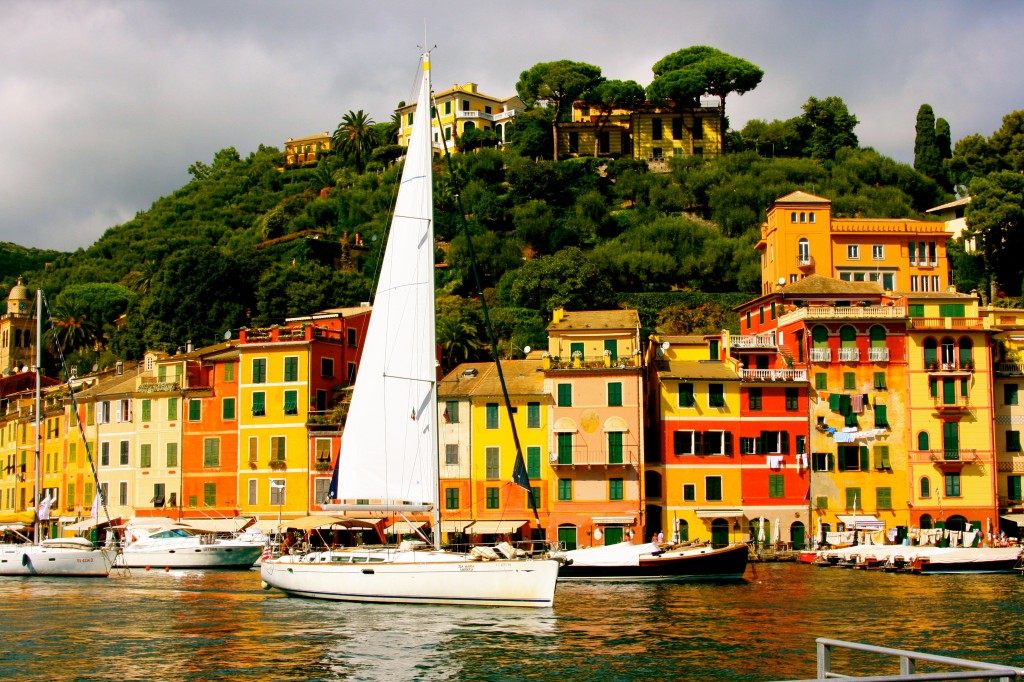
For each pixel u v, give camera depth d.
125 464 108.88
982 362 100.00
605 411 96.25
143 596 66.38
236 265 157.62
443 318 120.94
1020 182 149.88
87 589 70.75
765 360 101.62
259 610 59.12
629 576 73.31
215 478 105.38
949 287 124.69
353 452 58.66
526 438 96.75
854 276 140.88
